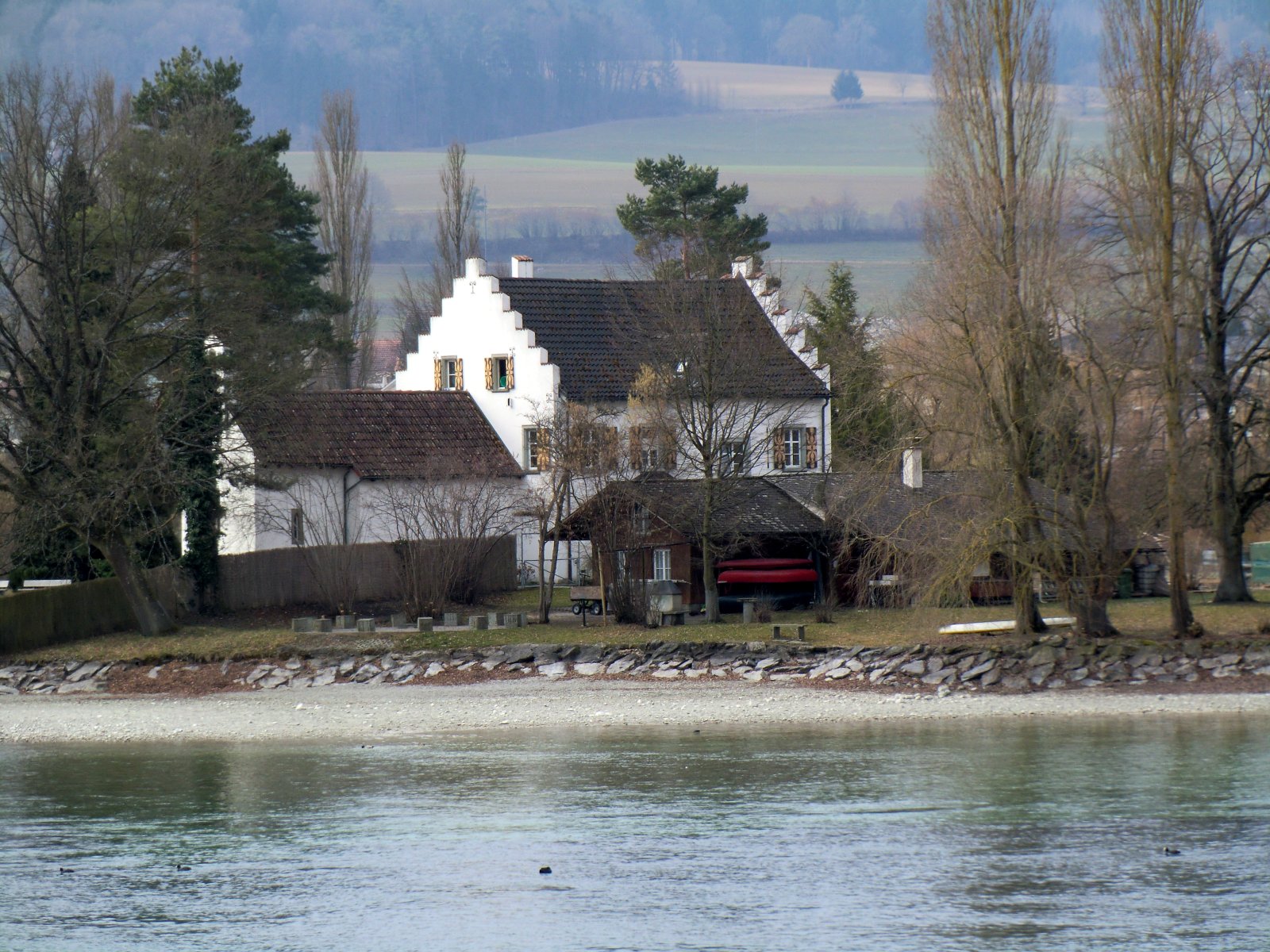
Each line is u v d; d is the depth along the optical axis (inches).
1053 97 7185.0
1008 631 7736.2
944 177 7258.9
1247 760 5428.2
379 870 4163.4
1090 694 6914.4
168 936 3649.1
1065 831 4473.4
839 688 7175.2
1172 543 7504.9
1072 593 7445.9
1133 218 7450.8
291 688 7593.5
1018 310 7071.9
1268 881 3973.9
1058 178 7194.9
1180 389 7490.2
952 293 7076.8
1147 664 7209.6
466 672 7691.9
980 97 7150.6
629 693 7126.0
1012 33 7135.8
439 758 5723.4
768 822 4611.2
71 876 4153.5
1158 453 7672.2
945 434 7386.8
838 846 4340.6
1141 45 7495.1
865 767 5393.7
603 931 3631.9
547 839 4458.7
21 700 7480.3
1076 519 7204.7
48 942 3607.3
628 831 4525.1
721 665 7588.6
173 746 6161.4
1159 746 5723.4
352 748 5994.1
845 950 3494.1
